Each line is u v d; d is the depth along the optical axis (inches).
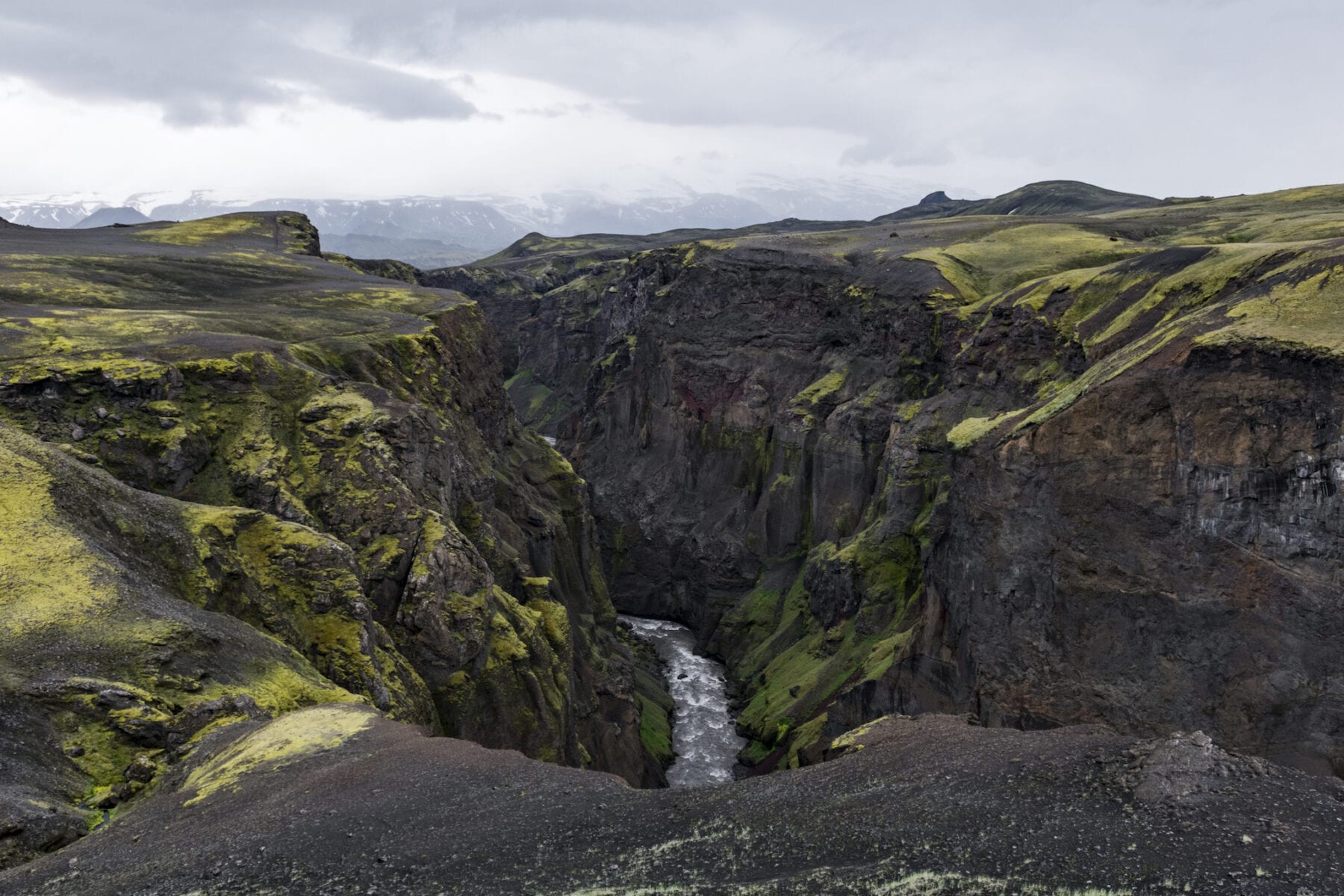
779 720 4643.2
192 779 1517.0
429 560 2844.5
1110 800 1190.3
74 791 1467.8
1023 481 3223.4
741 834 1229.1
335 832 1286.9
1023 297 4672.7
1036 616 3174.2
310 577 2534.5
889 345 6013.8
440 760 1541.6
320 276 5925.2
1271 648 2613.2
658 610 6939.0
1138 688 2869.1
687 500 7066.9
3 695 1552.7
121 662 1740.9
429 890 1139.9
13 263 4650.6
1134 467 2928.2
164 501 2481.5
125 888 1170.0
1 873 1222.3
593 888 1124.5
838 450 5905.5
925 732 1588.3
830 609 5280.5
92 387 2874.0
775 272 6963.6
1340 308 2746.1
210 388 3083.2
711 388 7076.8
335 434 3110.2
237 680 1886.1
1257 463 2650.1
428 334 4456.2
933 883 1054.4
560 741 3110.2
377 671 2421.3
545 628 3663.9
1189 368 2837.1
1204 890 990.4
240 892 1148.5
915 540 4766.2
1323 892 965.8
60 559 1916.8
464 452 4165.8
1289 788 1178.6
